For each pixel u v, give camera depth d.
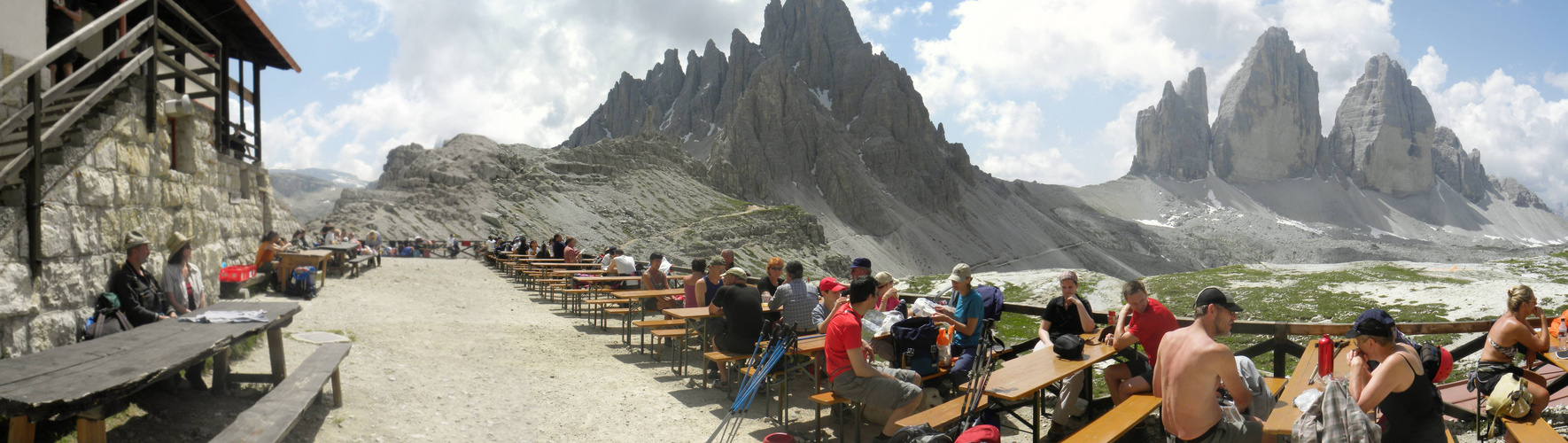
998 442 4.94
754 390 6.49
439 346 10.00
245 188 16.53
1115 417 5.42
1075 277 7.75
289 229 21.92
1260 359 10.45
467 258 44.84
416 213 78.25
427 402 7.11
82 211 6.99
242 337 5.93
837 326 6.23
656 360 9.98
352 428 6.09
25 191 6.14
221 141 13.16
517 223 86.31
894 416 6.18
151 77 9.01
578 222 99.19
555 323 13.22
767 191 180.75
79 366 4.59
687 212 122.06
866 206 192.62
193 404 6.21
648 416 7.19
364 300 14.51
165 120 9.58
